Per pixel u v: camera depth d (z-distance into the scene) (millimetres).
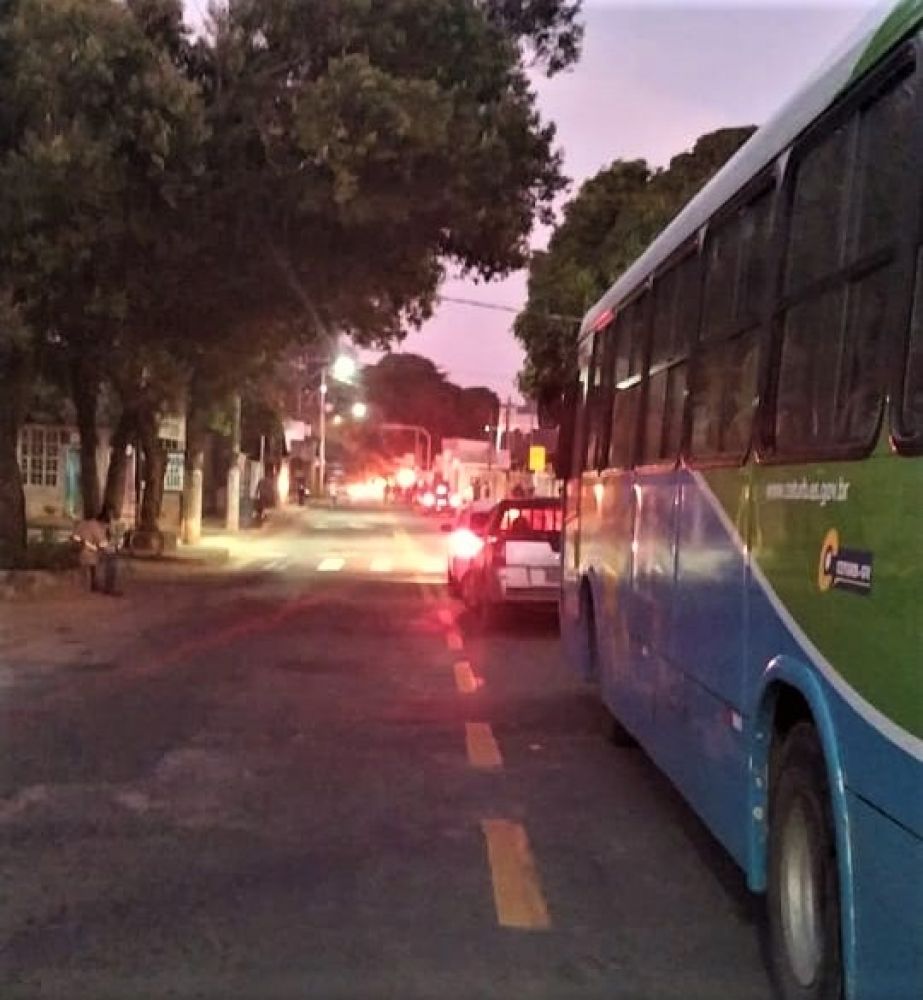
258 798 8359
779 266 5305
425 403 130625
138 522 33062
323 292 21750
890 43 4066
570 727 10961
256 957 5562
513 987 5277
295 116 17953
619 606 9109
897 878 3732
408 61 18609
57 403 44344
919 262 3766
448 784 8852
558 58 21078
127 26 17484
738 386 5922
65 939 5766
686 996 5219
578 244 38875
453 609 21234
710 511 6301
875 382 4059
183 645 16109
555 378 17094
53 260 18188
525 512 18797
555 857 7164
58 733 10469
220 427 44406
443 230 20688
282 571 29891
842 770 4219
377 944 5746
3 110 17734
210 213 19422
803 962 4812
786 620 4906
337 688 12914
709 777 6223
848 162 4512
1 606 19984
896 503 3785
